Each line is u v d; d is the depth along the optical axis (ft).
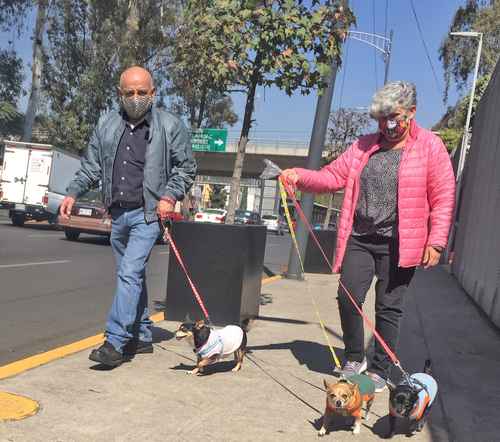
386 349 12.91
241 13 19.85
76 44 95.50
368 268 13.98
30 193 73.72
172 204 15.31
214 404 12.84
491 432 12.17
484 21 84.69
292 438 11.25
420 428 11.94
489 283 27.45
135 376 14.33
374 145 13.87
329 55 20.80
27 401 12.05
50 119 96.53
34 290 28.25
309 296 30.35
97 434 10.80
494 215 28.37
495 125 32.96
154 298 29.22
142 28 93.30
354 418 12.13
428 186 13.32
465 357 18.74
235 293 20.68
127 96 14.80
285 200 14.37
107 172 15.35
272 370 15.72
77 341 18.98
